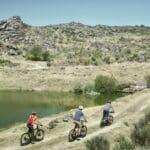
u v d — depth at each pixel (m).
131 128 27.81
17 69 88.31
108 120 30.08
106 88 70.38
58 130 29.16
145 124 24.98
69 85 76.62
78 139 26.14
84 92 70.62
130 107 36.81
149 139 22.27
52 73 85.00
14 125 35.59
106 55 133.38
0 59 104.19
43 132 27.00
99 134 27.09
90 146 21.08
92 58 114.06
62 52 142.50
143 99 40.12
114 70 87.69
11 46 129.88
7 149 25.52
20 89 74.62
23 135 26.30
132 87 71.00
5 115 41.66
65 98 61.06
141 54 132.00
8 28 175.25
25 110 45.78
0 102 53.31
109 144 22.03
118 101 39.75
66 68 90.69
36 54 114.12
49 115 41.62
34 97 61.19
